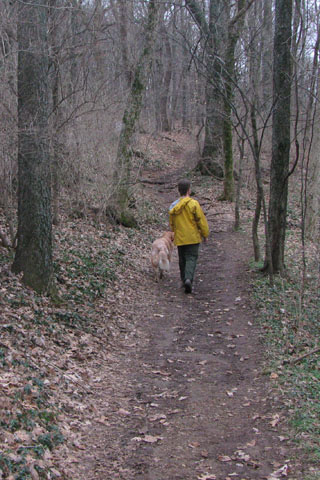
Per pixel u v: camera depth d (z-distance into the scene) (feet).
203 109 71.92
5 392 14.74
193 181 73.10
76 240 36.47
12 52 25.50
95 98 35.91
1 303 21.67
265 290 30.66
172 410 17.12
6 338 18.65
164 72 114.21
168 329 25.73
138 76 45.96
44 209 24.73
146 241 43.65
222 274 35.42
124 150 45.39
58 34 31.22
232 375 20.20
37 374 17.06
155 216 53.01
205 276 35.29
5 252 28.27
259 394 18.24
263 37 37.70
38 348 19.22
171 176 76.64
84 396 17.37
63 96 35.35
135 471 13.26
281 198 32.81
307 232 45.91
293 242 43.68
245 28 37.45
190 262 31.37
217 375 20.21
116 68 51.44
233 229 48.85
